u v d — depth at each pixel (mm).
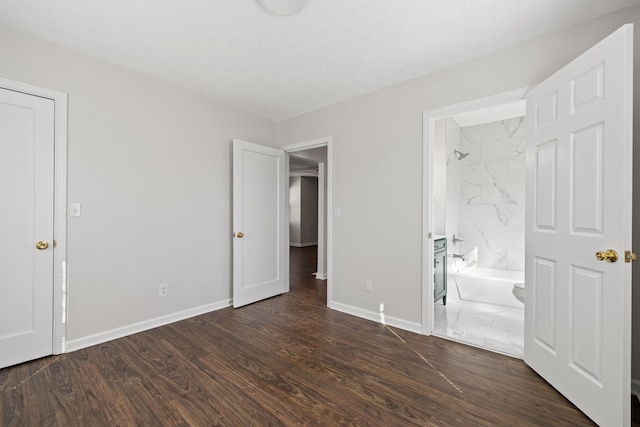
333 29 1979
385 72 2578
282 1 1688
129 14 1828
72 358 2152
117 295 2512
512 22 1900
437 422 1521
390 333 2627
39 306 2137
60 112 2199
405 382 1873
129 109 2566
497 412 1592
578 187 1604
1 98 1976
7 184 2010
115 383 1847
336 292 3268
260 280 3574
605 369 1438
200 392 1762
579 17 1853
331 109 3324
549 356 1822
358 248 3068
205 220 3148
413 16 1843
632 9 1749
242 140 3418
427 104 2588
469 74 2361
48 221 2162
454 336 2564
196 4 1732
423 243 2604
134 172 2605
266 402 1675
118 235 2514
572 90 1649
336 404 1660
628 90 1361
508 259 4098
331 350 2299
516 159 4035
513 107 3574
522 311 3268
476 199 4352
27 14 1829
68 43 2160
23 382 1853
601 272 1467
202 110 3102
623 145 1369
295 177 8938
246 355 2213
